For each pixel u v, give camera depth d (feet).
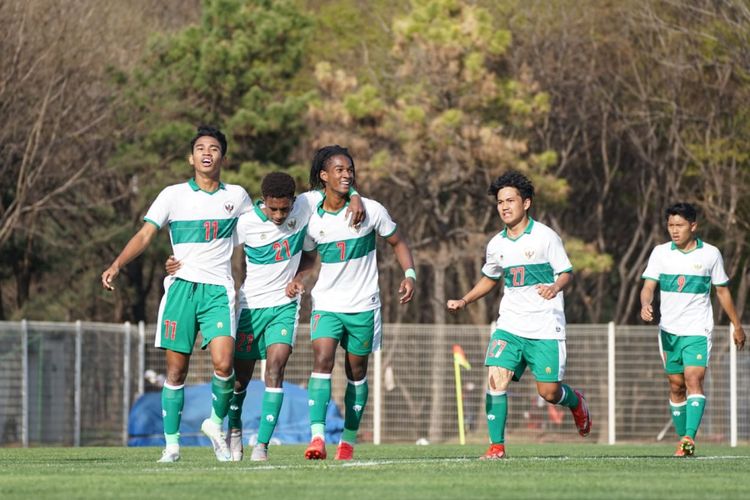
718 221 413.39
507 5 447.01
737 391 280.72
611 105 446.60
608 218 472.44
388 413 291.99
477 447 220.64
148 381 292.81
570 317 472.03
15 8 355.15
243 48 394.52
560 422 293.64
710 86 408.05
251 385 262.88
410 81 396.37
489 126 379.76
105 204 401.29
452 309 126.31
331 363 121.39
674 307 142.72
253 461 118.83
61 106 362.53
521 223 123.24
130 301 424.05
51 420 265.54
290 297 121.29
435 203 394.93
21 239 396.37
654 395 287.07
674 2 408.87
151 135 381.81
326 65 390.21
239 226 120.88
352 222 118.42
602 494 80.38
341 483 87.56
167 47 399.24
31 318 419.74
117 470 102.47
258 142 398.83
